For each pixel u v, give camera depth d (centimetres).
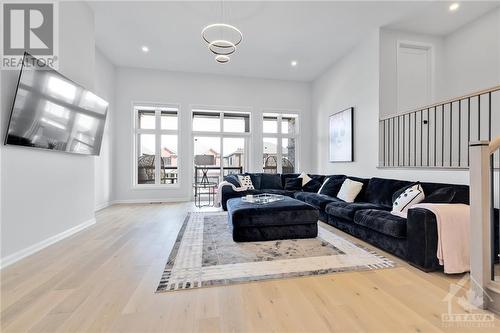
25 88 239
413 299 173
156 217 444
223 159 685
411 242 228
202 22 419
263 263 234
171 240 309
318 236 324
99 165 520
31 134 250
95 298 173
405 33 453
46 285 192
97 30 444
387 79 443
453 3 375
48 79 269
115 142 601
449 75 462
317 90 684
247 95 680
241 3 368
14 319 150
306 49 519
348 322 147
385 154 438
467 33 432
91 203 387
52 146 282
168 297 175
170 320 149
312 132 718
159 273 214
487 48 403
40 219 272
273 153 718
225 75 666
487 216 164
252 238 301
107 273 214
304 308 162
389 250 260
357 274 212
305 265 229
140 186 623
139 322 147
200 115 693
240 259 245
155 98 625
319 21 417
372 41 452
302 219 311
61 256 253
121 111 606
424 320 149
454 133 446
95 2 367
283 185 624
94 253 262
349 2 368
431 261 215
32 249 259
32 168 260
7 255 229
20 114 235
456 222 215
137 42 487
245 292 182
